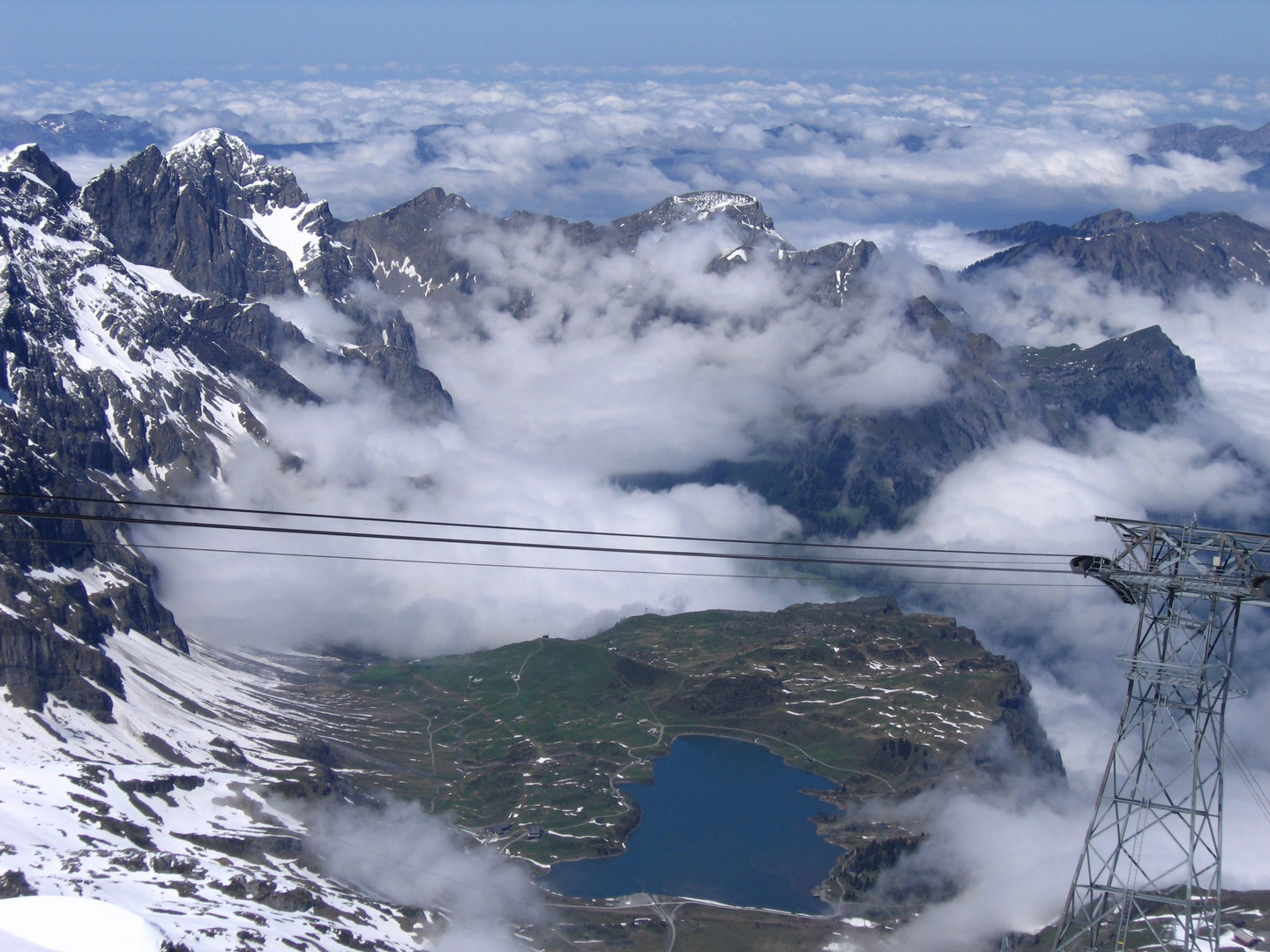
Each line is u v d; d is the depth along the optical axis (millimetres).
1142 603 163875
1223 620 158375
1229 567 157375
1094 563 163875
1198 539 160375
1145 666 160500
